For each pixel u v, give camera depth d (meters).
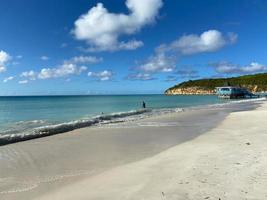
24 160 11.14
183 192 7.04
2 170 9.75
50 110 48.88
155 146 13.69
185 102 76.44
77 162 10.77
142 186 7.65
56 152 12.55
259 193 6.82
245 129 17.83
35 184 8.27
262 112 30.02
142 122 24.56
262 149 11.38
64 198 7.09
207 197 6.66
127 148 13.32
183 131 18.67
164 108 47.62
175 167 9.40
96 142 14.99
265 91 169.25
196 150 12.00
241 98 95.44
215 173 8.39
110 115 29.91
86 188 7.77
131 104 71.19
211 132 17.42
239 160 9.73
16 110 48.84
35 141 15.41
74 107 58.88
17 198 7.21
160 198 6.73
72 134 17.86
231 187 7.23
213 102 72.44
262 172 8.30
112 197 6.97
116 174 8.99
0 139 14.83
